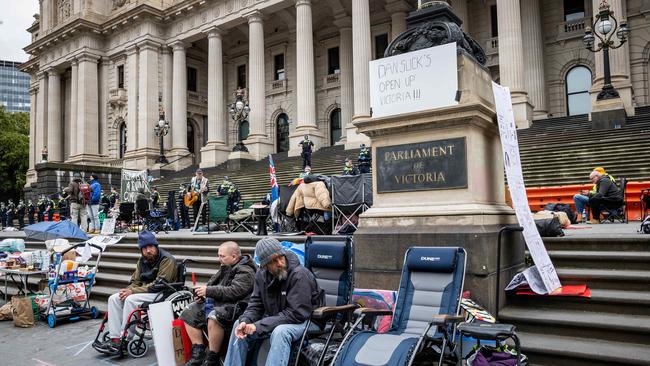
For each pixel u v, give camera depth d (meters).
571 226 10.59
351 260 5.80
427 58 6.59
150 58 40.00
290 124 40.47
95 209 18.36
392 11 33.84
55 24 47.75
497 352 4.81
